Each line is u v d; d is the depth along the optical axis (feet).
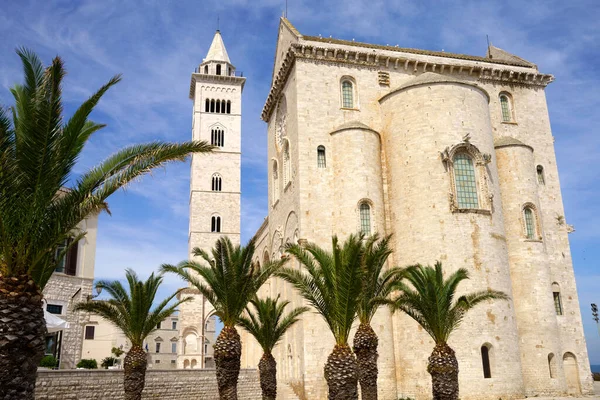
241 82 290.97
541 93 158.40
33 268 49.11
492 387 113.70
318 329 120.88
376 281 80.53
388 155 135.44
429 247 121.60
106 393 100.27
